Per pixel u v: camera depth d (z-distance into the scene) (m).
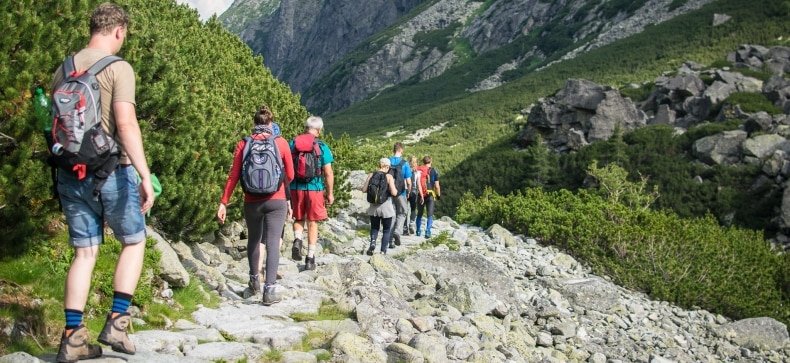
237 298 8.13
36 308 5.39
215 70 15.16
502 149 85.88
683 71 93.38
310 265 9.76
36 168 6.05
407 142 145.38
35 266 6.02
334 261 11.55
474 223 23.81
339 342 6.31
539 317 11.80
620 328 13.11
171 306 6.90
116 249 6.88
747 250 21.48
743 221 51.31
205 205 9.67
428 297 10.16
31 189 6.11
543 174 71.31
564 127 81.06
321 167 9.55
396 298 9.12
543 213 20.61
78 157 3.83
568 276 15.86
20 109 5.98
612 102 78.44
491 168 78.94
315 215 9.59
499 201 23.66
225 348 5.69
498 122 147.38
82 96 3.85
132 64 8.17
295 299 8.08
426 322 8.08
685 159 64.00
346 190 18.62
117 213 4.13
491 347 8.23
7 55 6.12
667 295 16.50
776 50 94.31
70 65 4.04
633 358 11.41
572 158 71.75
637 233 18.28
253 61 19.83
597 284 14.32
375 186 12.98
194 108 9.52
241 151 7.38
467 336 8.38
